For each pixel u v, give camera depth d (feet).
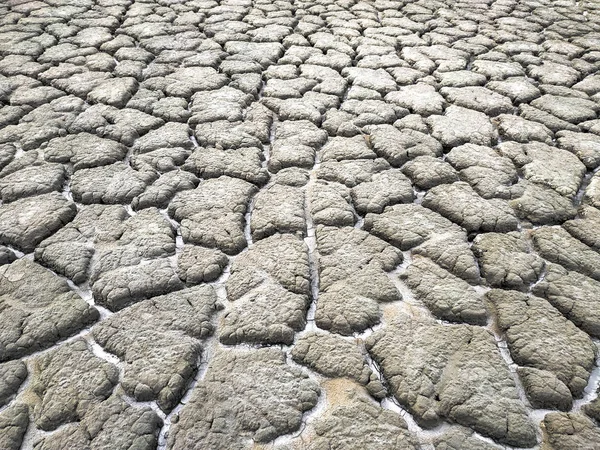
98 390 2.59
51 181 4.00
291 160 4.32
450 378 2.65
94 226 3.60
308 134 4.65
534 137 4.62
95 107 5.01
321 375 2.70
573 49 6.45
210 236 3.54
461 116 4.92
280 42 6.59
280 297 3.09
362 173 4.17
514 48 6.45
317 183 4.08
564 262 3.35
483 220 3.66
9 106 4.97
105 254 3.38
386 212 3.76
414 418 2.51
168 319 2.96
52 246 3.43
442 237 3.53
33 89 5.29
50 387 2.61
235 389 2.61
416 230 3.59
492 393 2.58
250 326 2.91
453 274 3.27
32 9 7.39
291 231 3.62
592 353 2.78
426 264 3.34
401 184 4.04
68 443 2.38
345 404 2.56
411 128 4.75
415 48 6.43
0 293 3.10
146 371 2.67
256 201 3.90
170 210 3.79
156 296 3.12
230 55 6.16
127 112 4.94
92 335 2.90
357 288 3.17
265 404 2.54
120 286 3.14
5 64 5.76
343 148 4.49
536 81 5.67
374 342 2.85
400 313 3.03
